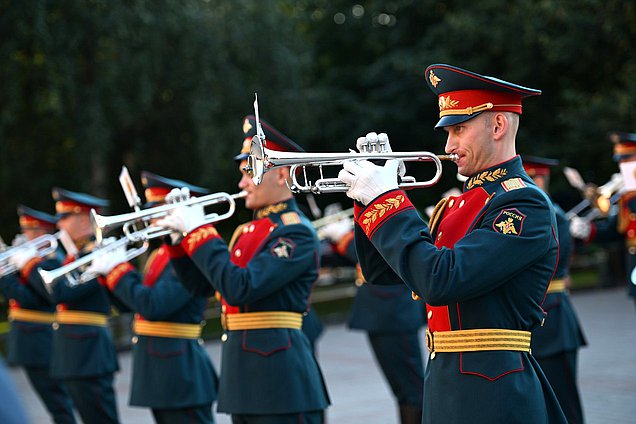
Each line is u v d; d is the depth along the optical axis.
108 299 7.89
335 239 9.34
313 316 8.95
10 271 9.76
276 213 5.79
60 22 18.20
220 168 20.62
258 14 21.38
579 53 22.66
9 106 18.14
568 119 22.52
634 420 8.30
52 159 21.23
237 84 20.69
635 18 21.83
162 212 5.63
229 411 5.60
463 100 3.96
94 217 5.50
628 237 9.36
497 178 3.97
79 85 18.75
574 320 7.55
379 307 8.95
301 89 22.88
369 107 26.86
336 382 11.48
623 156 9.34
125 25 18.36
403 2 26.75
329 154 4.07
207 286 5.87
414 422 8.85
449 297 3.68
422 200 26.25
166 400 6.80
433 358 4.03
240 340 5.62
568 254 7.64
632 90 21.53
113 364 8.54
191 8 19.75
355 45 30.05
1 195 21.31
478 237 3.77
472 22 24.00
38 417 10.29
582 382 10.27
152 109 21.19
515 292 3.86
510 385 3.81
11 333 9.84
